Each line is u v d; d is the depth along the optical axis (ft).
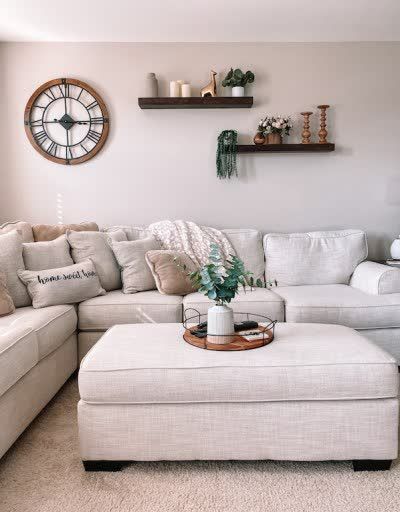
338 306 9.04
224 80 11.83
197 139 12.34
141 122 12.27
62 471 5.74
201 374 5.48
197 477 5.60
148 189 12.48
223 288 6.16
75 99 12.12
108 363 5.60
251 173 12.47
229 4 9.77
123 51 12.08
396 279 9.60
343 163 12.48
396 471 5.70
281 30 11.34
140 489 5.35
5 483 5.48
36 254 9.44
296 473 5.68
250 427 5.58
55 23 10.77
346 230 11.90
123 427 5.59
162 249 11.04
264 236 11.78
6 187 12.39
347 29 11.33
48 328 7.38
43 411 7.51
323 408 5.55
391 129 12.42
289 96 12.27
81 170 12.40
